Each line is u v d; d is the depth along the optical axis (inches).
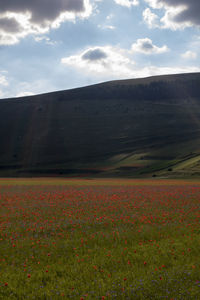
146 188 1887.3
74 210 828.0
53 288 277.9
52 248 421.7
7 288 281.1
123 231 518.6
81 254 388.2
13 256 383.2
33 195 1366.9
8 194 1434.5
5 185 2465.6
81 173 6786.4
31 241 462.9
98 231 534.0
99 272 316.8
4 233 524.4
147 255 372.2
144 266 336.8
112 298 252.2
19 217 714.2
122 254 378.0
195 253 379.6
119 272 314.0
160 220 629.6
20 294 269.3
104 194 1384.1
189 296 252.5
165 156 7273.6
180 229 528.7
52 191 1648.6
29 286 284.5
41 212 798.5
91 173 6722.4
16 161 7819.9
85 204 975.0
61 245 437.7
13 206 940.6
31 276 310.5
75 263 349.1
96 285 280.4
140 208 848.9
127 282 284.7
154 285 275.4
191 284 276.8
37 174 6865.2
